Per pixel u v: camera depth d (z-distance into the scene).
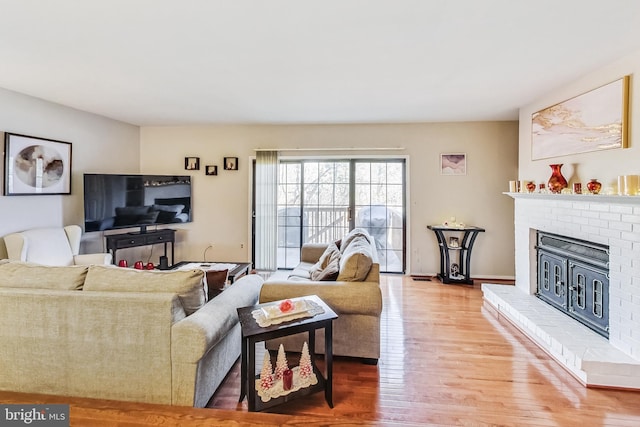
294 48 2.28
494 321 3.15
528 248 3.47
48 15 1.85
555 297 3.09
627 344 2.19
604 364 2.06
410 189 4.74
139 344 1.77
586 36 2.09
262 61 2.51
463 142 4.62
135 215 4.52
